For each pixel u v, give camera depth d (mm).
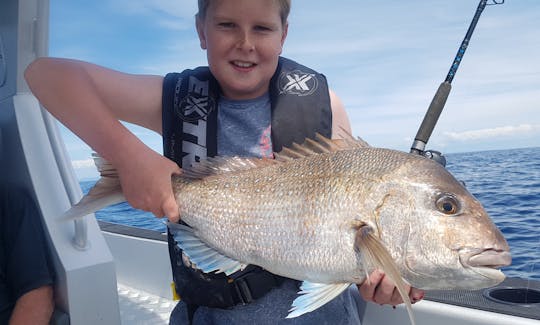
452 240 506
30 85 596
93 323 863
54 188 926
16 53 974
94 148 568
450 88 766
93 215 937
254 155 692
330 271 546
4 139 1025
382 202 528
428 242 513
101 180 604
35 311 820
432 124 750
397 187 531
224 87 700
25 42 974
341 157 578
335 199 547
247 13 603
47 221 876
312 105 703
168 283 1332
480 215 517
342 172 562
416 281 526
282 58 777
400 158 555
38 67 595
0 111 1056
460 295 858
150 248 1362
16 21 958
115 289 891
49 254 876
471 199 528
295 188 577
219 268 604
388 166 549
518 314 766
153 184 569
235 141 701
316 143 608
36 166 936
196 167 640
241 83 656
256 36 624
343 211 541
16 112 975
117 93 664
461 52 788
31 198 923
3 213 906
